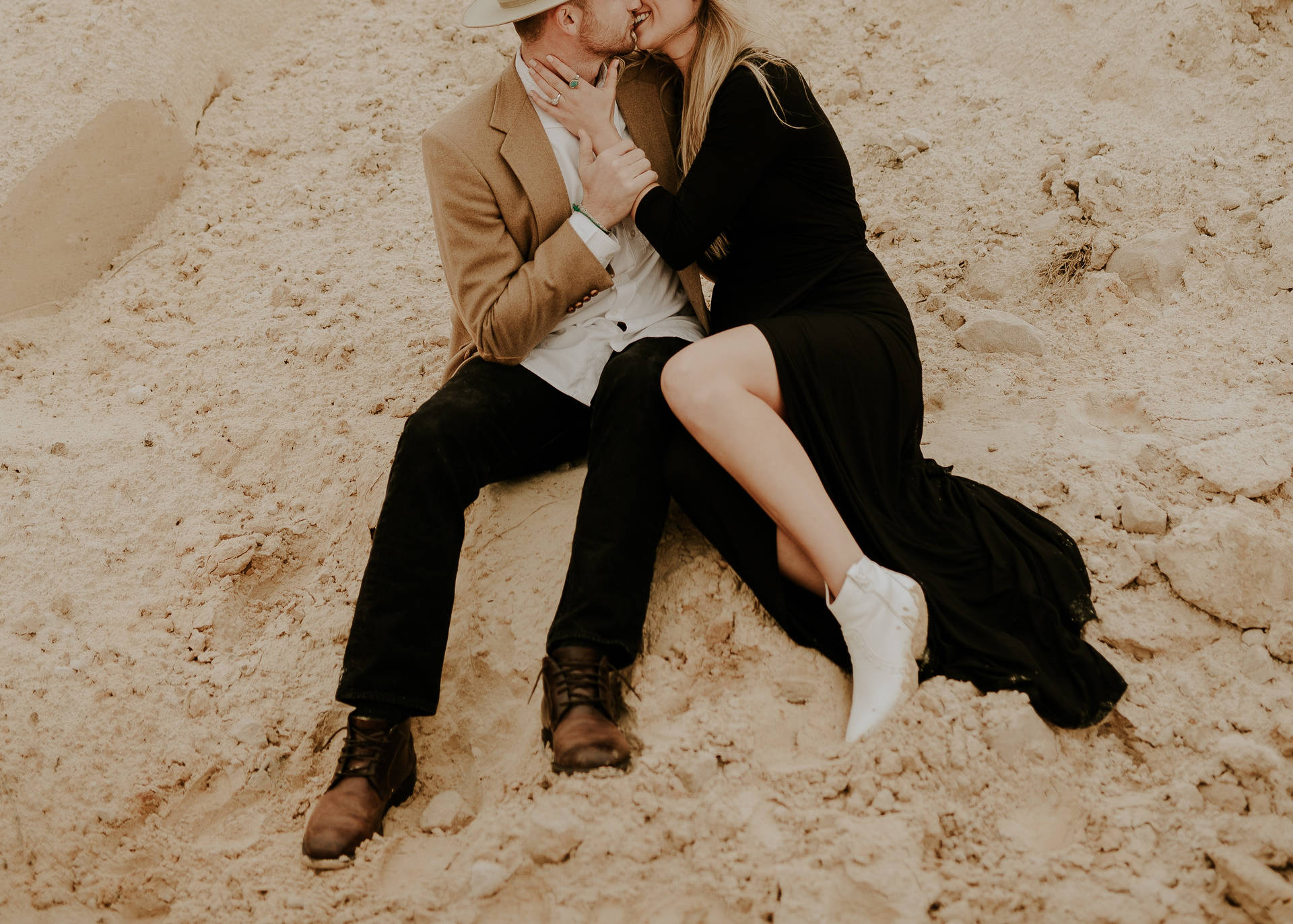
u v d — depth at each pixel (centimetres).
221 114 441
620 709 228
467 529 275
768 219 249
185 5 436
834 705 226
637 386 232
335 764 246
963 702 216
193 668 266
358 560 288
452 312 276
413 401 327
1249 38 380
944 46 436
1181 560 240
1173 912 188
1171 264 323
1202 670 231
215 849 229
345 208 404
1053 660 227
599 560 223
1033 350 311
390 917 205
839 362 231
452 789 237
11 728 253
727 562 240
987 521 239
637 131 257
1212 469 260
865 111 419
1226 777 209
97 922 221
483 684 250
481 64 451
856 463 233
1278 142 352
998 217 359
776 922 191
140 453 316
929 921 188
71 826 237
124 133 394
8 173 369
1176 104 376
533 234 251
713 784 211
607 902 199
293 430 319
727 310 257
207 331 364
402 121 431
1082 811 206
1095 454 270
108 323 372
